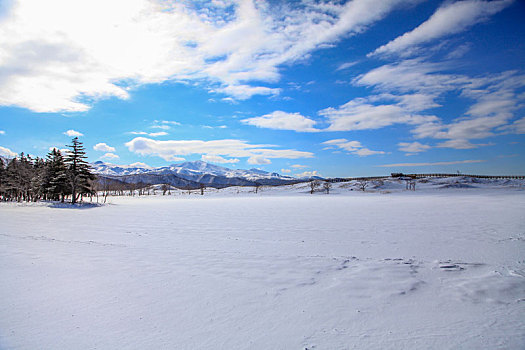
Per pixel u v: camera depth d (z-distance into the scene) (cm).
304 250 1215
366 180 14138
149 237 1602
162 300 669
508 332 487
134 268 949
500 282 734
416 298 655
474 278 776
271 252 1186
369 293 694
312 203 5375
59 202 5203
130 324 548
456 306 604
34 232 1812
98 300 670
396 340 471
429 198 6350
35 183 6047
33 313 596
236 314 590
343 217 2558
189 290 736
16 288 750
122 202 7206
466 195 7075
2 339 489
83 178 5578
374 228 1809
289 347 457
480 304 611
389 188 12000
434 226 1811
